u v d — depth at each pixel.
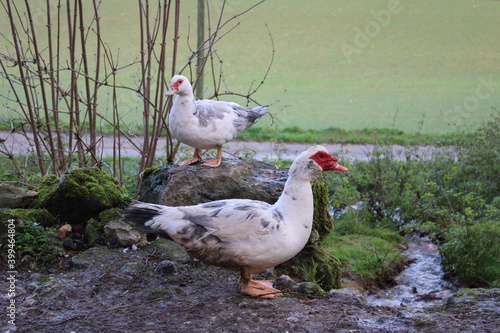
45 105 6.82
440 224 7.93
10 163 9.35
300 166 4.15
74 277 4.74
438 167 9.23
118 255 5.18
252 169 6.04
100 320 4.01
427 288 6.63
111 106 15.43
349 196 8.46
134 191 7.45
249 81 20.23
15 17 18.27
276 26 25.20
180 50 19.86
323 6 26.70
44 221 5.61
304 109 17.91
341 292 4.73
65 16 19.47
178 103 5.45
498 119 10.52
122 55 18.45
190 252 4.16
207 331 3.83
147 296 4.39
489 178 8.59
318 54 23.50
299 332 3.83
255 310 4.15
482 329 3.83
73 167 6.27
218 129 5.58
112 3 21.62
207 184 5.65
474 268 6.67
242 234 4.03
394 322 4.02
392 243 7.82
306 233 4.20
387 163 9.02
